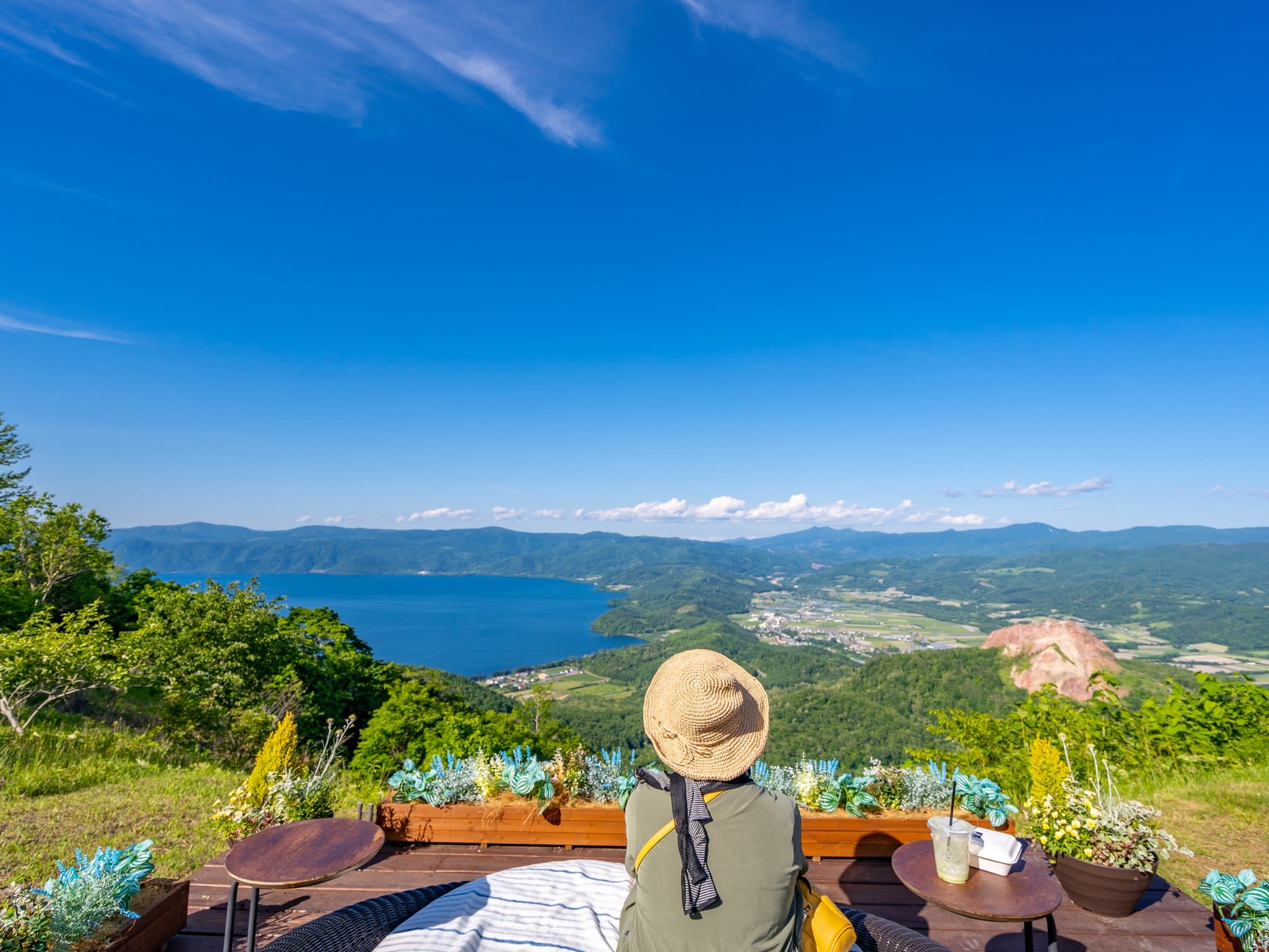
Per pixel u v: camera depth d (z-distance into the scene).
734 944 1.48
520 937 1.96
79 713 14.68
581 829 3.96
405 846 4.00
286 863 2.50
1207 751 7.94
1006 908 2.20
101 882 2.54
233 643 18.81
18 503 22.92
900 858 2.63
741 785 1.62
